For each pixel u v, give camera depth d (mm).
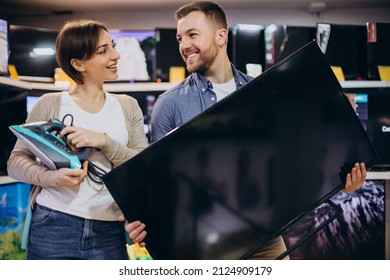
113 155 1591
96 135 1555
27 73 3250
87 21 1691
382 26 3352
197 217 1407
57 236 1581
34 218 1625
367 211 3373
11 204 3012
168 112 1812
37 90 3307
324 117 1467
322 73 1457
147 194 1386
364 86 3305
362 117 3393
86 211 1591
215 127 1401
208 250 1426
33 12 4008
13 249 3008
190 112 1792
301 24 3934
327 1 3730
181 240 1412
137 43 3281
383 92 3453
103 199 1618
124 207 1382
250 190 1428
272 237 1438
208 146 1399
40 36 3281
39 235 1602
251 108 1421
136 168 1377
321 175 1479
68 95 1677
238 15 3951
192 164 1395
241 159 1420
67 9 3924
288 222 1450
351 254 3359
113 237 1663
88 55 1641
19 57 3227
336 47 3340
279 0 3730
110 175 1370
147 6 3846
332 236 3346
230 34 3182
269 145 1435
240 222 1427
